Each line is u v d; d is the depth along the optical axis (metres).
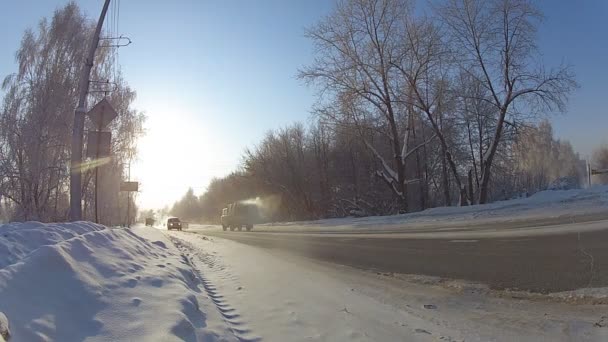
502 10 30.97
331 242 18.91
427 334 6.02
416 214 28.17
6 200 24.73
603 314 6.65
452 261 11.59
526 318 6.75
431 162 51.19
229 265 11.71
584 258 10.03
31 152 23.56
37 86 24.69
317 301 7.62
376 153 37.03
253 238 24.31
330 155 57.72
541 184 65.06
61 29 25.53
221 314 6.38
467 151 45.31
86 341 4.14
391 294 8.74
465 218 22.62
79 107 12.75
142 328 4.61
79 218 12.38
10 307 3.90
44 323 4.03
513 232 15.20
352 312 6.98
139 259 7.61
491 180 49.91
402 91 34.41
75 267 5.31
